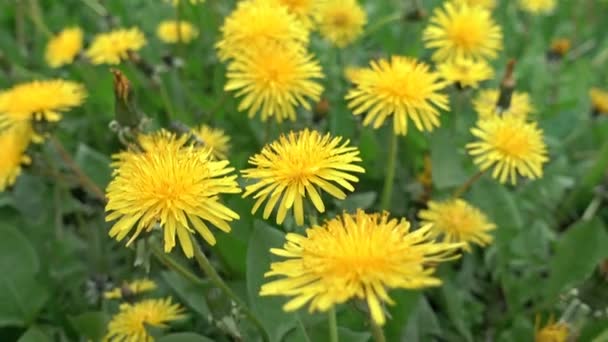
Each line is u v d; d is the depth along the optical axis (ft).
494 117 1.37
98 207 1.53
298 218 1.03
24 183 1.62
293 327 1.17
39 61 2.10
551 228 1.68
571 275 1.38
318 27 1.78
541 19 2.41
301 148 1.04
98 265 1.53
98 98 1.74
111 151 1.79
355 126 1.53
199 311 1.28
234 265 1.32
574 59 2.23
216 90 1.60
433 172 1.46
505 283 1.44
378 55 1.83
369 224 0.96
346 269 0.91
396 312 1.23
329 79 1.77
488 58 1.77
